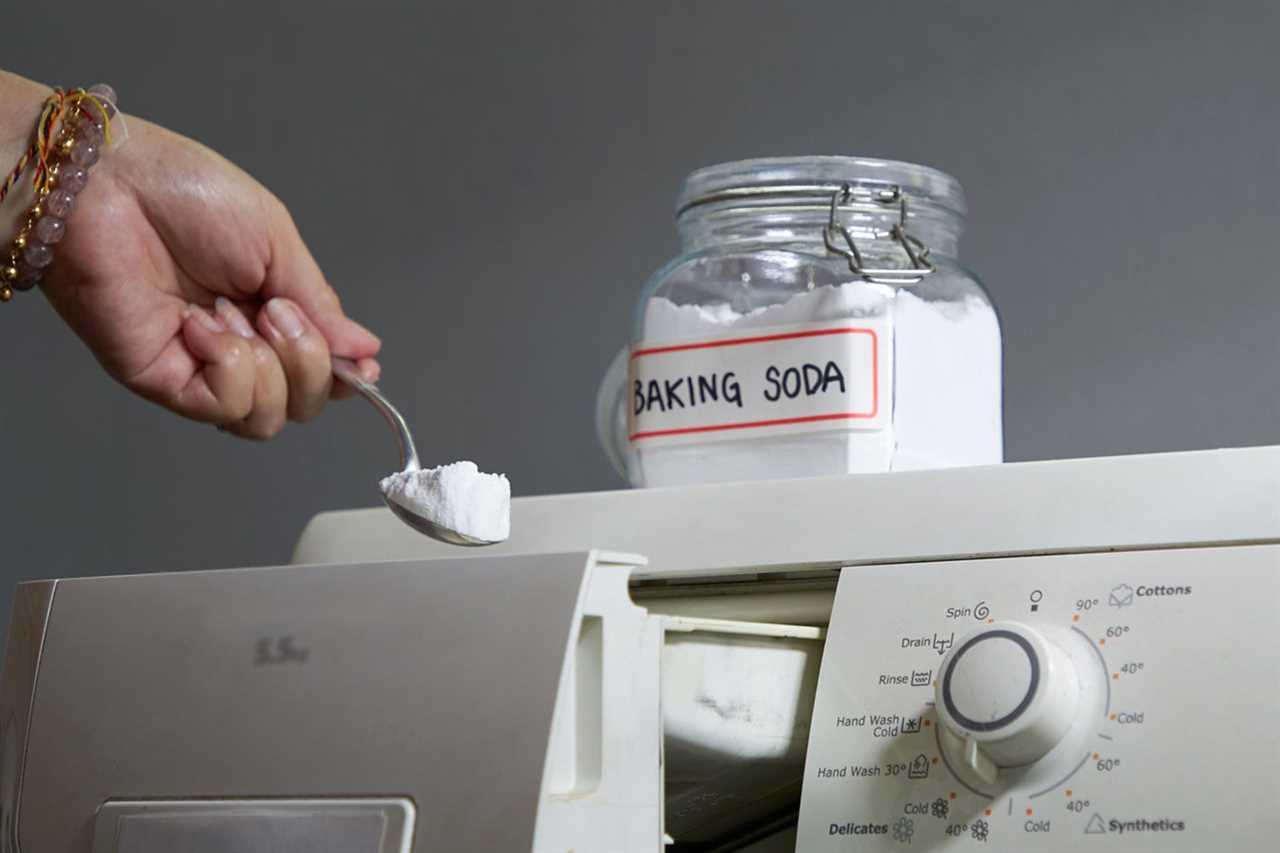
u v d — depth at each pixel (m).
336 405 1.68
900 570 0.58
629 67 1.55
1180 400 1.23
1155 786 0.51
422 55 1.68
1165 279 1.24
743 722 0.57
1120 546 0.55
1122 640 0.53
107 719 0.54
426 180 1.66
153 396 0.89
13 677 0.57
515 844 0.45
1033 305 1.30
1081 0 1.31
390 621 0.49
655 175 1.52
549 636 0.47
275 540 1.69
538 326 1.58
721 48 1.50
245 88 1.78
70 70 1.86
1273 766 0.49
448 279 1.63
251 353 0.88
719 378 0.71
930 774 0.55
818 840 0.56
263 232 0.87
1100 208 1.28
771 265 0.73
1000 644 0.52
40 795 0.54
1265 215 1.21
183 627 0.53
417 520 0.62
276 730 0.50
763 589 0.63
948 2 1.37
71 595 0.57
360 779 0.48
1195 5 1.26
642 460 0.74
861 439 0.68
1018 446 1.29
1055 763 0.52
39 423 1.83
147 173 0.84
